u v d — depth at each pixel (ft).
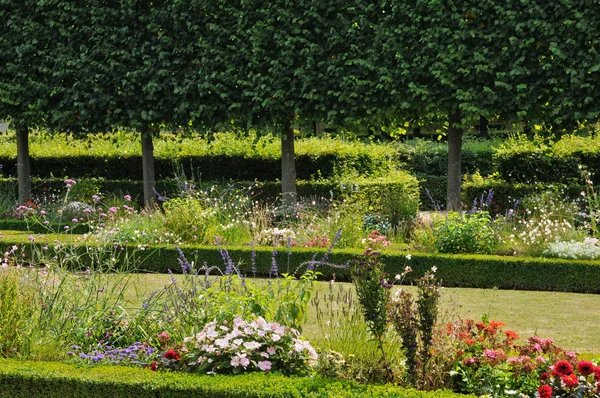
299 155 50.70
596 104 37.70
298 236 34.81
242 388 14.28
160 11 44.14
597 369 14.03
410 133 85.35
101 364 16.40
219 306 17.31
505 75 39.01
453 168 41.50
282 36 42.11
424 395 13.94
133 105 45.57
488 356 15.12
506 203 42.22
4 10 46.73
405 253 31.07
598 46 37.63
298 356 15.71
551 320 24.06
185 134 45.80
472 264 30.25
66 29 46.03
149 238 34.45
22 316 17.69
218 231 35.06
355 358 16.30
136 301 24.16
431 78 40.42
